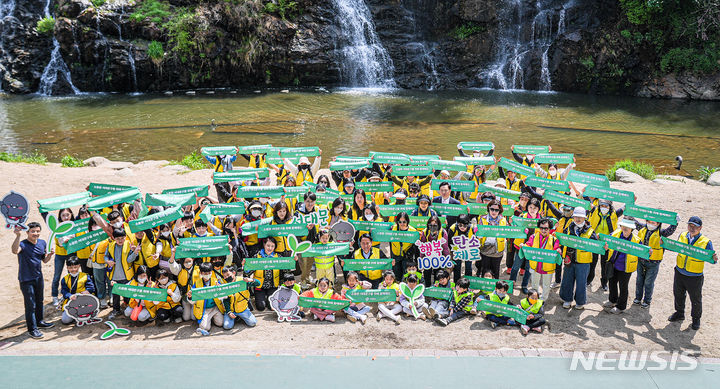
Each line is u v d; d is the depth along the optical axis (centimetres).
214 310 818
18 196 766
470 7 3356
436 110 2694
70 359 711
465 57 3431
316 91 3192
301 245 877
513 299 915
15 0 3059
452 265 897
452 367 701
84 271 890
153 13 3045
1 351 732
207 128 2267
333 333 800
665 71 3042
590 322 837
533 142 2089
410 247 928
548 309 879
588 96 3123
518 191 1062
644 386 661
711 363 714
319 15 3334
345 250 888
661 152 1977
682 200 1347
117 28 2997
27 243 773
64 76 3022
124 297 850
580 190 1459
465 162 1104
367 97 3023
